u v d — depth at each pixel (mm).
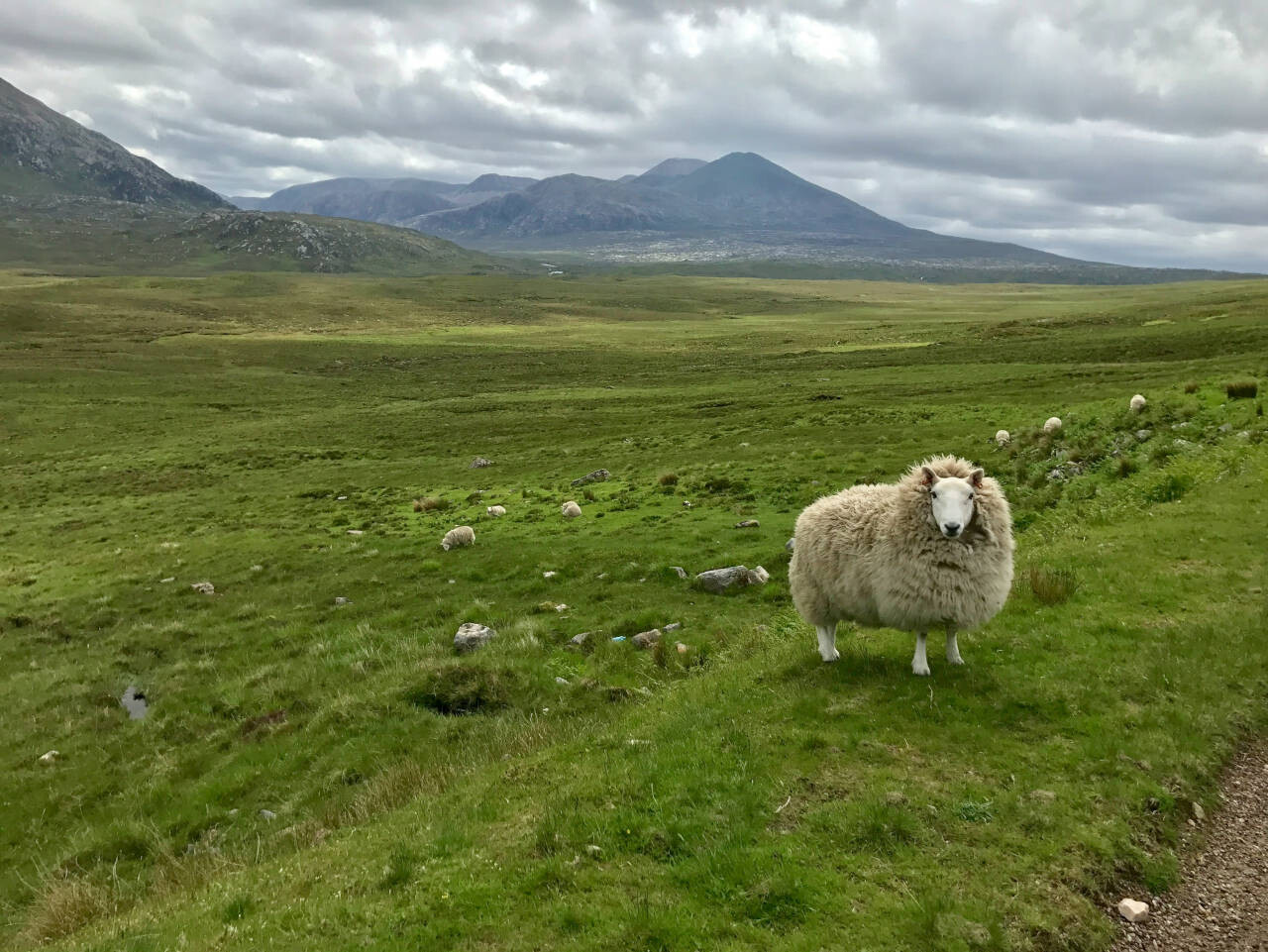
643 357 140500
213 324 181125
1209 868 7715
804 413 58375
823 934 6551
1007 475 29891
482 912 7281
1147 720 9945
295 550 34906
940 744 9562
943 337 136000
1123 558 16375
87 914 11305
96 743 18688
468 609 22656
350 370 131750
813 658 12859
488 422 79125
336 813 12531
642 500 34625
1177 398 32125
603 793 9250
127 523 46750
